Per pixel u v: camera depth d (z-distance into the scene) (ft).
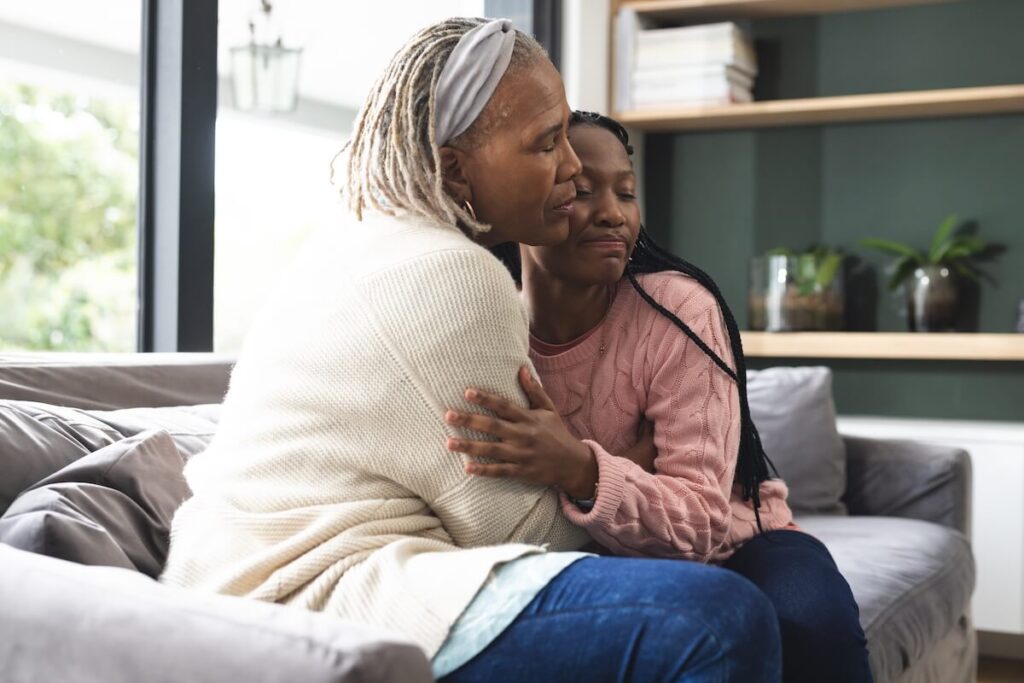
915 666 6.45
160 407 5.83
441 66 3.82
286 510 3.56
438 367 3.51
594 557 3.31
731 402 4.46
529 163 3.88
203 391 6.19
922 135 12.34
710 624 2.99
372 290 3.56
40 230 17.99
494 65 3.82
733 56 11.79
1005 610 10.68
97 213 18.38
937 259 11.68
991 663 10.97
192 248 7.62
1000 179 12.07
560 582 3.20
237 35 11.42
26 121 17.83
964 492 9.14
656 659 3.01
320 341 3.59
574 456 3.75
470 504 3.57
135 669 2.82
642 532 3.95
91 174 18.33
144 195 7.64
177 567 3.59
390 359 3.51
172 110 7.55
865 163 12.53
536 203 3.94
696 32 11.86
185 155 7.55
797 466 9.20
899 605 6.46
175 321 7.55
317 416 3.58
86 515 3.98
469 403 3.57
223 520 3.59
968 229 12.17
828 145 12.66
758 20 12.77
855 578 6.77
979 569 10.80
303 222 15.12
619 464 3.85
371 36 13.52
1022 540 10.64
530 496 3.70
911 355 11.34
